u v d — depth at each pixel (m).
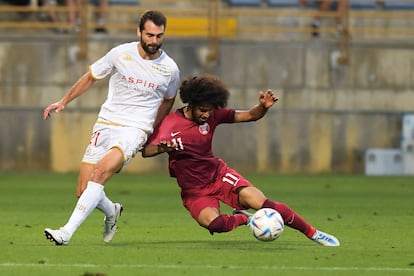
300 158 88.81
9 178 81.25
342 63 88.94
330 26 100.19
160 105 36.56
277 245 37.03
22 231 42.59
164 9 94.12
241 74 88.75
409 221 49.28
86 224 46.81
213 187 35.53
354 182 79.31
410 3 101.25
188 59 88.75
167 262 31.62
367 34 100.44
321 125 88.81
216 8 88.94
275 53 88.81
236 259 32.47
